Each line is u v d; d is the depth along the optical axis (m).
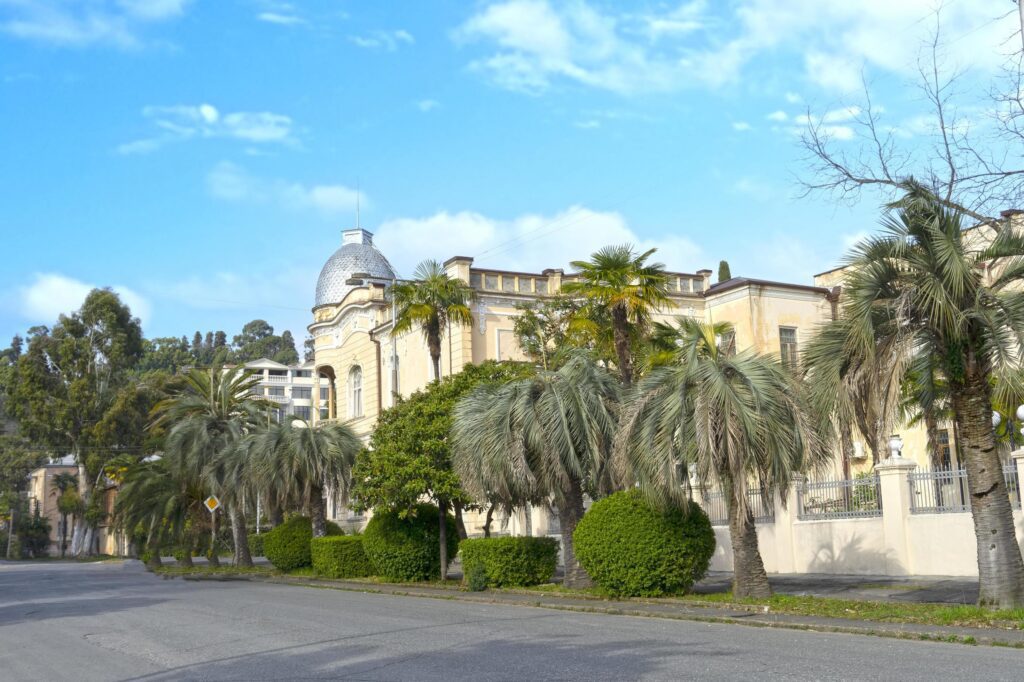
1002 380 13.51
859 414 14.98
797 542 22.92
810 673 9.11
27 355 71.38
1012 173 15.38
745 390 16.62
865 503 21.58
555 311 33.88
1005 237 14.03
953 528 19.45
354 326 49.47
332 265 59.28
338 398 51.31
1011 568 13.82
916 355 15.34
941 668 9.27
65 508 76.81
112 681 10.56
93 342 72.88
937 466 20.42
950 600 15.54
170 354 146.88
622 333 23.80
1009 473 18.67
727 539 24.61
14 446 88.81
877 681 8.57
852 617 13.96
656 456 16.81
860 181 16.31
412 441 24.53
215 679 10.20
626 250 24.20
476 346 39.22
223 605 20.81
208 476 38.66
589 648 11.52
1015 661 9.70
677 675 9.18
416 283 32.28
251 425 41.72
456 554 27.25
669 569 18.12
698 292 43.25
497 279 40.41
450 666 10.41
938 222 13.85
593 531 18.94
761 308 39.53
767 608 15.45
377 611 18.11
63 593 28.31
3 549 91.56
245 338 167.25
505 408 20.22
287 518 38.25
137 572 45.22
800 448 16.52
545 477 20.31
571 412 19.92
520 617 16.12
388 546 26.28
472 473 20.81
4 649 14.33
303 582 29.69
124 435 68.94
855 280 14.41
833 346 14.88
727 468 16.86
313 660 11.36
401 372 44.47
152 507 42.62
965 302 14.06
